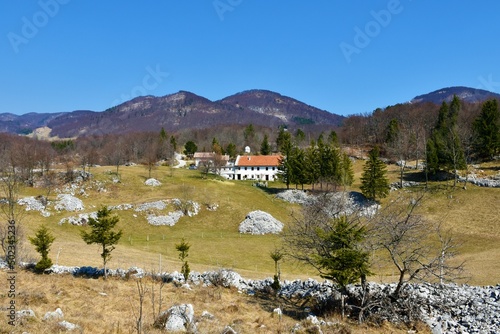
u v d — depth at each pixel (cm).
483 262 4506
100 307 2245
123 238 6488
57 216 6875
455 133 9212
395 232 2448
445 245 2714
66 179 8644
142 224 7194
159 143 15050
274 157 12756
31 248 4678
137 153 14650
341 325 2086
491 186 8150
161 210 7569
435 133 10538
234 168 12606
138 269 3553
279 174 9975
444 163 8912
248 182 10881
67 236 6084
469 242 5884
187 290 2931
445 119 12319
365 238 2395
